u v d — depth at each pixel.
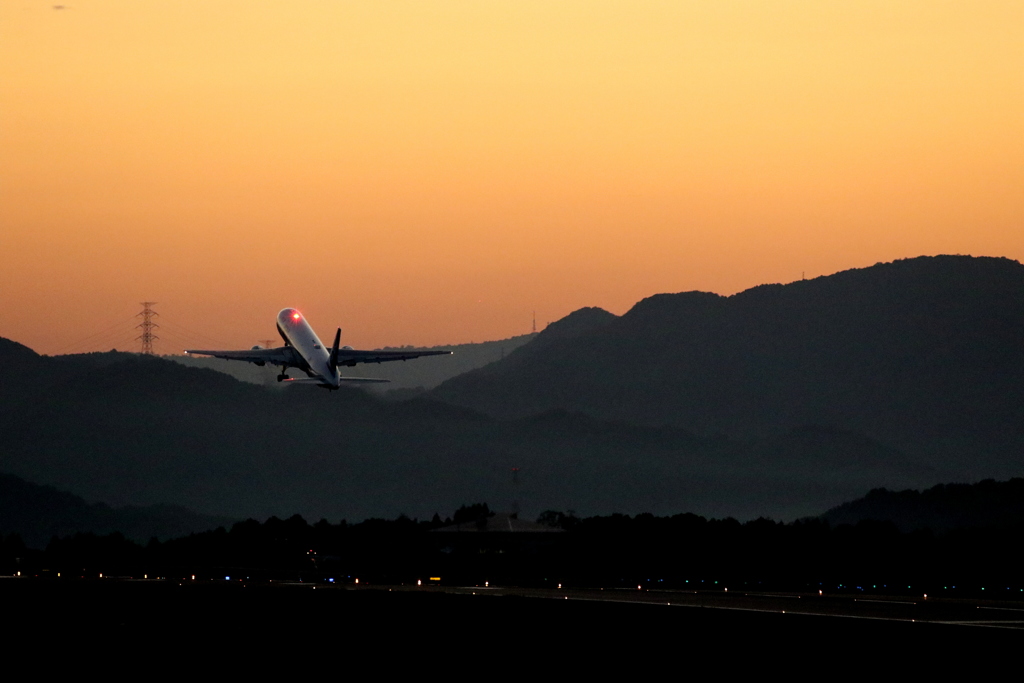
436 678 187.62
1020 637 170.62
